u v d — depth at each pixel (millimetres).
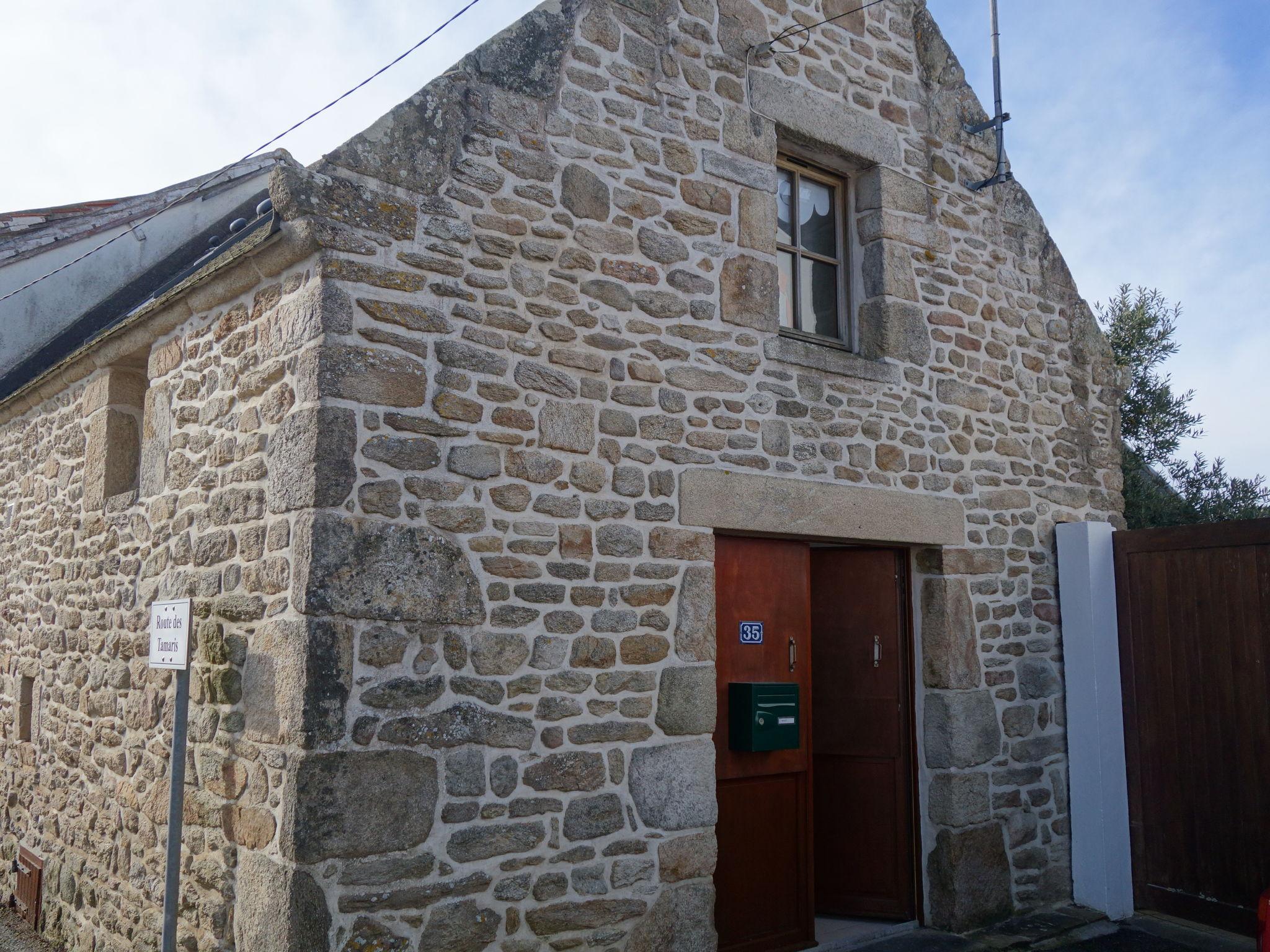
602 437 3699
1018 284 5480
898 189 4945
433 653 3217
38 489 5500
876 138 4887
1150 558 5160
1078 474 5625
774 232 4391
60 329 7309
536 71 3709
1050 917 4855
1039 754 5105
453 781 3203
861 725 4883
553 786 3418
